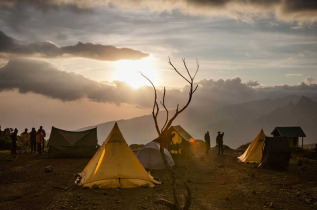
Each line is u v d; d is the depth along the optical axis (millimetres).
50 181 17703
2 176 18578
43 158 26781
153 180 17797
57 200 13797
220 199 14531
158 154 23172
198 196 15039
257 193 15695
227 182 18500
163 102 9102
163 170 22484
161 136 9203
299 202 14008
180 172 21938
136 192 15547
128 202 13688
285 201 14188
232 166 24859
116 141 18047
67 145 26969
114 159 17422
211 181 18828
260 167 23922
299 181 18734
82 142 27531
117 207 12906
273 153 23422
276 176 20438
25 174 19531
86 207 12836
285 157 23328
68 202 13523
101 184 16406
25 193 15000
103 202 13617
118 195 14891
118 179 16703
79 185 16734
